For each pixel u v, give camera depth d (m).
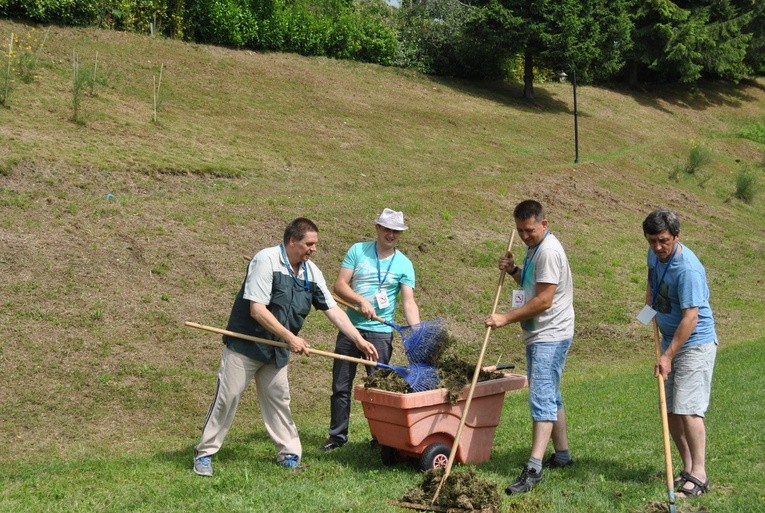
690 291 6.21
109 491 6.26
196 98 22.42
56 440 8.70
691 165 30.81
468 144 26.31
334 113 25.22
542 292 6.54
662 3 41.62
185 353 11.09
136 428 9.25
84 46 22.69
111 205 14.20
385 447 7.07
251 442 8.29
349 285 7.95
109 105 19.42
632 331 16.45
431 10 34.72
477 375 6.58
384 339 7.89
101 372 10.13
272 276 6.77
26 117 16.98
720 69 44.06
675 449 7.53
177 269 13.03
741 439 7.68
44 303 11.09
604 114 36.34
